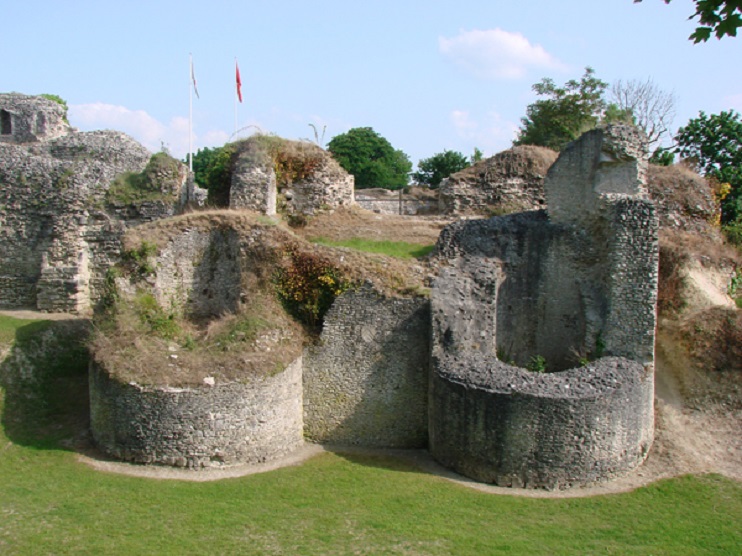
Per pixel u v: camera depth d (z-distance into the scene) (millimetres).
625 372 16969
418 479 15812
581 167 20281
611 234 18750
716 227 26578
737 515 14719
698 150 37750
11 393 19125
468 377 16281
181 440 16000
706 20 8898
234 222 20016
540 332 20344
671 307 21672
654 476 16469
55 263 24422
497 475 15641
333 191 24656
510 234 20266
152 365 16500
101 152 29453
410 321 18172
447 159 52281
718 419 18844
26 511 13414
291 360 17703
